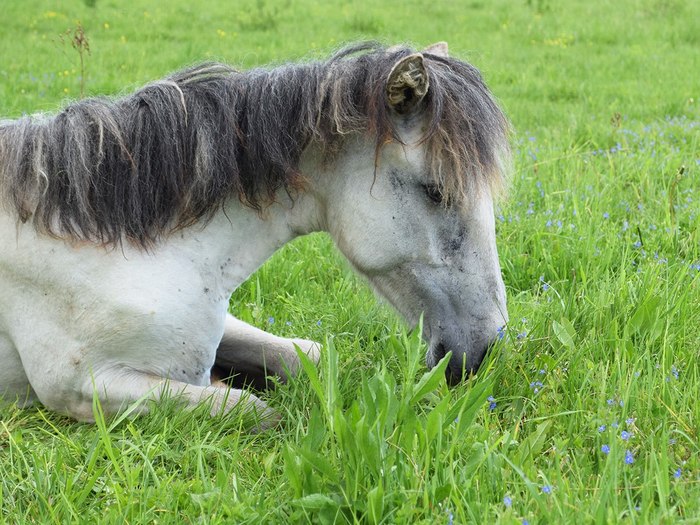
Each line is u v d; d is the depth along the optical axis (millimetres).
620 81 12336
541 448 3303
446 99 3436
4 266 3729
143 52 13289
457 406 3141
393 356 4141
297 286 5402
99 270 3623
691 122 8945
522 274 5445
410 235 3576
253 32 15906
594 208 6203
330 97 3543
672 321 4262
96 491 3172
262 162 3648
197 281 3725
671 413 3354
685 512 2785
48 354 3756
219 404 3631
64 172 3635
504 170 3635
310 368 3078
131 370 3717
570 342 3934
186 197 3637
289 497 3004
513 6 19234
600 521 2648
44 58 12711
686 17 17562
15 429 3693
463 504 2838
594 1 19703
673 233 5520
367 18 16688
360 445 2865
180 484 3102
